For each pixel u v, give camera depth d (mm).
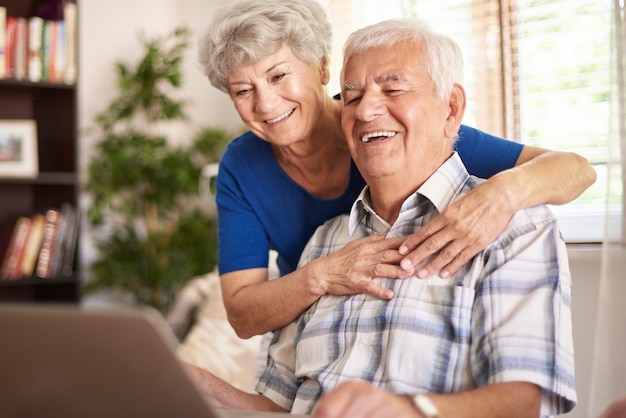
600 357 1647
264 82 1592
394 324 1303
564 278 1228
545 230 1272
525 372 1146
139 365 810
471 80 2928
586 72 2602
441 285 1295
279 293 1508
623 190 1673
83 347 810
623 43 1693
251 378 2408
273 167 1769
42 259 3834
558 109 2676
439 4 3035
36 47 3840
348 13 3383
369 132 1374
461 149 1625
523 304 1205
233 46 1567
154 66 4426
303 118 1631
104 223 4535
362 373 1318
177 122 4766
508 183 1306
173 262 4359
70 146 3957
